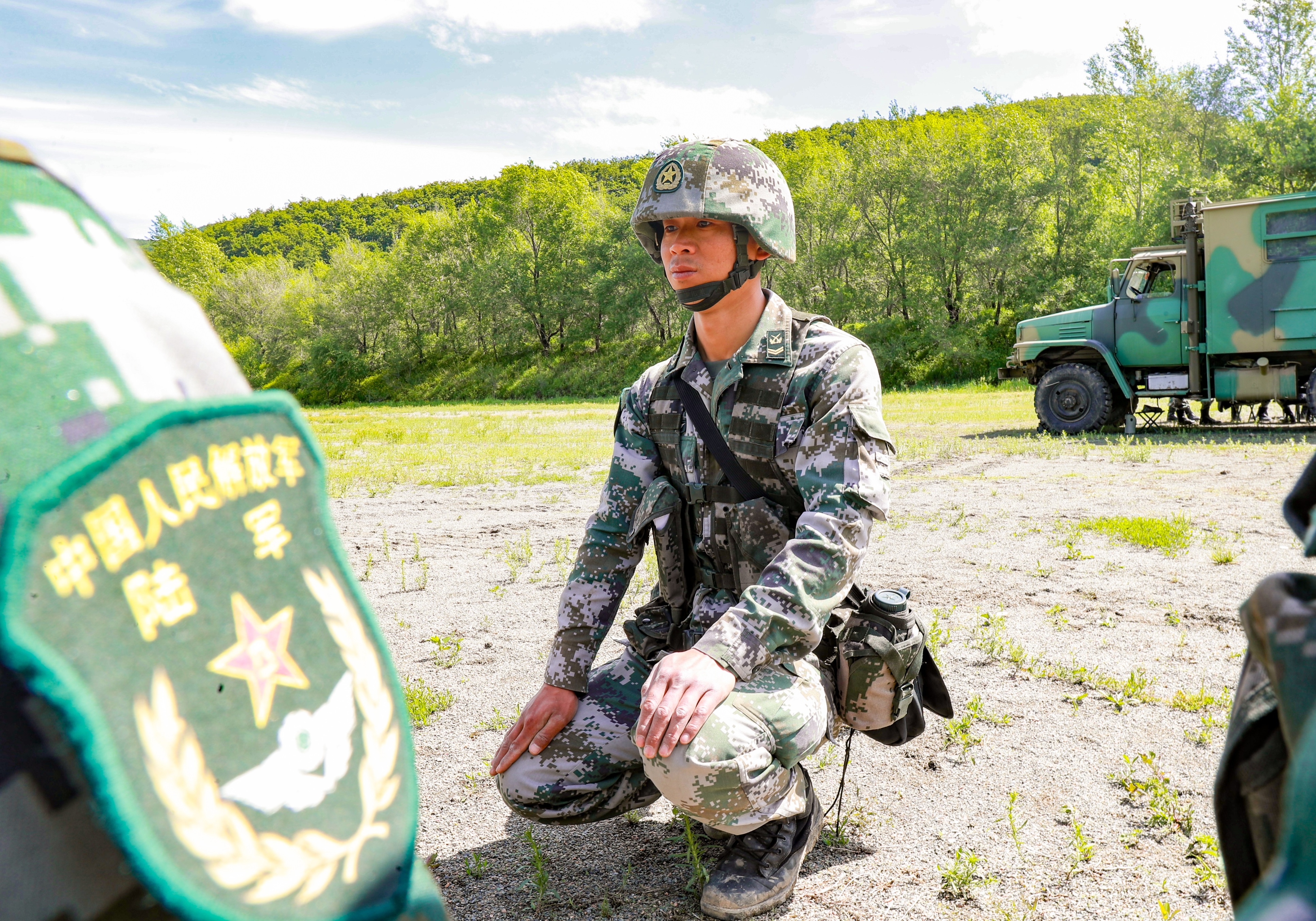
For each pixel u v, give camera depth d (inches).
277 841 18.1
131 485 16.9
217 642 18.2
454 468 421.4
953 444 430.0
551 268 2249.0
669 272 72.4
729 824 64.4
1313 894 14.6
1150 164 1454.2
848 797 90.8
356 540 253.8
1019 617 152.4
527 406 1418.6
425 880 22.0
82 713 14.7
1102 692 116.4
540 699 74.1
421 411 1385.3
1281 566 181.3
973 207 1583.4
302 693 19.7
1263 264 416.2
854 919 69.6
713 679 61.2
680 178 70.3
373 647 22.3
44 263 18.2
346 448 579.8
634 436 80.0
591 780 72.1
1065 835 81.7
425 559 225.1
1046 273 1541.6
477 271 2244.1
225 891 16.7
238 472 19.6
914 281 1676.9
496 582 198.8
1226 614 149.7
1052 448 402.9
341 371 2422.5
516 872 79.0
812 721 67.2
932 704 83.0
